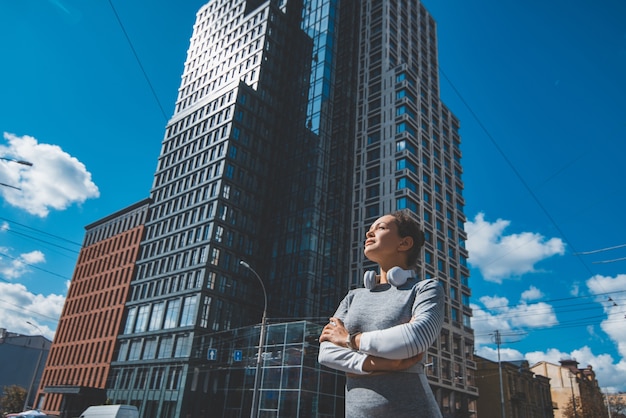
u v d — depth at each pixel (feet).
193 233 191.62
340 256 186.91
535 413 205.16
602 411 222.07
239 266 185.88
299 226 189.26
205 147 215.72
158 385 164.86
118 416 65.26
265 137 219.20
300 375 119.34
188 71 275.18
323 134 206.69
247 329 148.46
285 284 180.34
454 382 168.35
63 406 190.08
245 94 217.97
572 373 244.22
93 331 218.38
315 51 232.12
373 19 233.55
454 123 247.29
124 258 226.17
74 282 255.70
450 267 194.29
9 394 213.66
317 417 118.21
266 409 123.54
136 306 200.95
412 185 185.78
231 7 270.87
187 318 168.76
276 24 243.40
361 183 198.08
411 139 192.65
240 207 196.95
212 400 146.72
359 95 219.82
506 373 192.34
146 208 230.89
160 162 241.14
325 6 239.50
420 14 262.06
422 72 236.22
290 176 207.92
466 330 189.16
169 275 190.49
